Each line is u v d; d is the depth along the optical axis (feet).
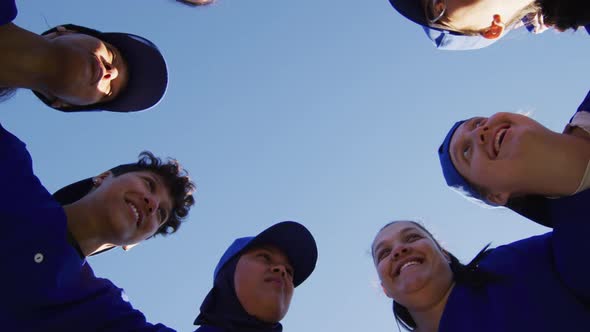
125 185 3.87
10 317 3.22
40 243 3.22
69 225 3.62
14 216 3.22
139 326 3.73
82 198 3.83
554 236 3.49
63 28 3.87
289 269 4.19
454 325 3.65
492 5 3.88
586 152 3.21
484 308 3.64
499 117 3.45
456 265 4.00
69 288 3.46
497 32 4.03
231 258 4.13
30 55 3.24
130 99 4.08
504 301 3.56
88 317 3.50
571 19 3.78
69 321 3.41
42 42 3.30
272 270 3.96
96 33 4.02
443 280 3.89
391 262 4.03
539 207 3.67
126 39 4.07
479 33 4.14
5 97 3.69
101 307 3.61
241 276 3.95
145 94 4.14
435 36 4.48
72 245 3.58
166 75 4.24
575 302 3.43
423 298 3.84
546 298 3.47
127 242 3.91
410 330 4.22
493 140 3.39
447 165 3.84
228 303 3.88
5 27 3.19
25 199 3.32
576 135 3.36
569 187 3.26
